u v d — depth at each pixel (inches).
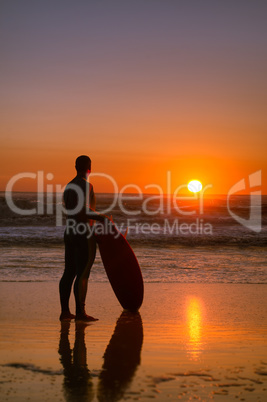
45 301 190.5
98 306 184.9
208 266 315.0
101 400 82.2
